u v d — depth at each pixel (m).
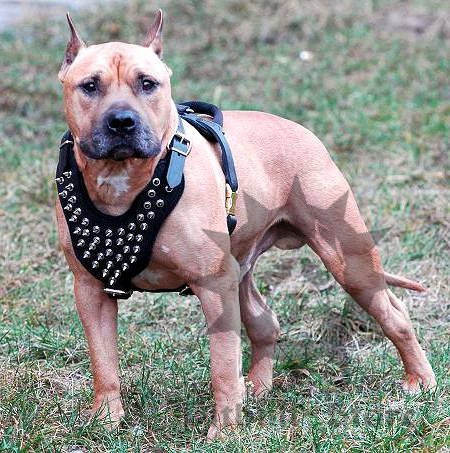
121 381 7.12
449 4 16.88
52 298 8.66
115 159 5.64
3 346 7.67
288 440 6.13
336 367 7.41
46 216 10.22
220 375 6.14
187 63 14.78
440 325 8.10
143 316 8.42
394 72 14.23
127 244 5.92
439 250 9.41
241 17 16.20
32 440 6.18
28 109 13.03
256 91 13.80
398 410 6.60
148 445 6.29
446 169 11.14
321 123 12.44
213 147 6.42
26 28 15.66
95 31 15.73
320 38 15.73
